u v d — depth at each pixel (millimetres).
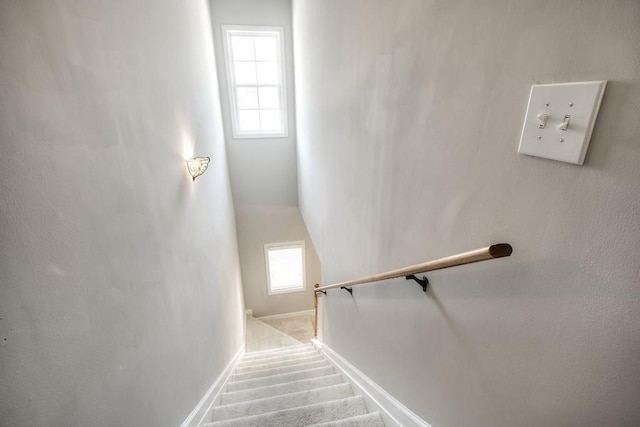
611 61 481
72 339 742
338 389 2062
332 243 2604
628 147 472
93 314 834
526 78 636
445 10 887
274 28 4012
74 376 744
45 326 658
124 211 1065
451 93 899
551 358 642
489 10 719
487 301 814
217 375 2326
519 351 723
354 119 1824
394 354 1465
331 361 2742
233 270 3889
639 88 451
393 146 1330
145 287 1188
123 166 1080
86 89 872
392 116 1314
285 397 2004
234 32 3986
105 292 904
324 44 2408
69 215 760
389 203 1416
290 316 5598
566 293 597
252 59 4242
